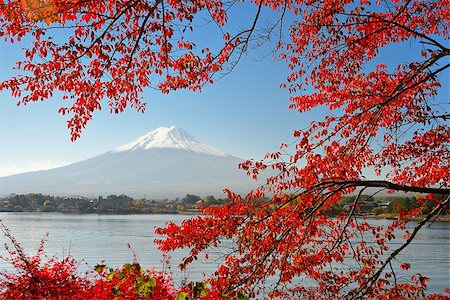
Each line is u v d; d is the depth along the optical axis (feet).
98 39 19.13
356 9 23.95
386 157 25.99
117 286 22.08
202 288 19.86
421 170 25.95
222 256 21.24
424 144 25.27
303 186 20.98
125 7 19.06
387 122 25.21
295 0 24.47
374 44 25.03
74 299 25.71
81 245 261.44
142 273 23.38
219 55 22.48
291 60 25.93
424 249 171.73
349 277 24.13
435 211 21.97
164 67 21.38
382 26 24.25
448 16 24.98
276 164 21.29
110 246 253.85
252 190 21.44
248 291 20.98
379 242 23.29
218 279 20.94
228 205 21.18
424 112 24.76
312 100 25.93
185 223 21.12
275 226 20.39
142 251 218.59
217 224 20.71
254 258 20.71
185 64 21.48
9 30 18.56
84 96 20.68
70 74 19.99
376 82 24.86
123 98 21.88
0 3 17.24
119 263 160.76
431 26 25.41
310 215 20.62
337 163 21.86
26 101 20.13
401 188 21.57
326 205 20.89
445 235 223.92
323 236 23.15
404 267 23.52
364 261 23.39
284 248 20.63
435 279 100.17
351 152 22.72
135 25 19.98
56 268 27.53
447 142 25.14
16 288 26.20
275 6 25.11
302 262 21.25
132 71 21.16
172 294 23.21
